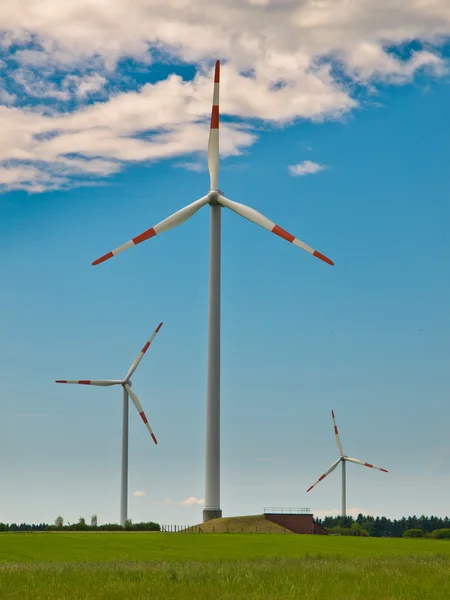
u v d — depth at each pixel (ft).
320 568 131.54
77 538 210.79
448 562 152.25
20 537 207.82
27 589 104.94
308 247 289.74
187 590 103.86
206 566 136.98
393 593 100.32
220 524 293.43
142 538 219.41
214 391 309.83
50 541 200.75
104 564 142.82
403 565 139.64
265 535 248.32
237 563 148.15
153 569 128.77
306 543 223.71
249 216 301.63
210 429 308.19
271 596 97.09
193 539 223.71
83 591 102.68
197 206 312.29
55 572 124.88
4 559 165.68
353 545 222.48
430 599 96.89
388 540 249.34
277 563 148.77
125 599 96.48
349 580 113.91
